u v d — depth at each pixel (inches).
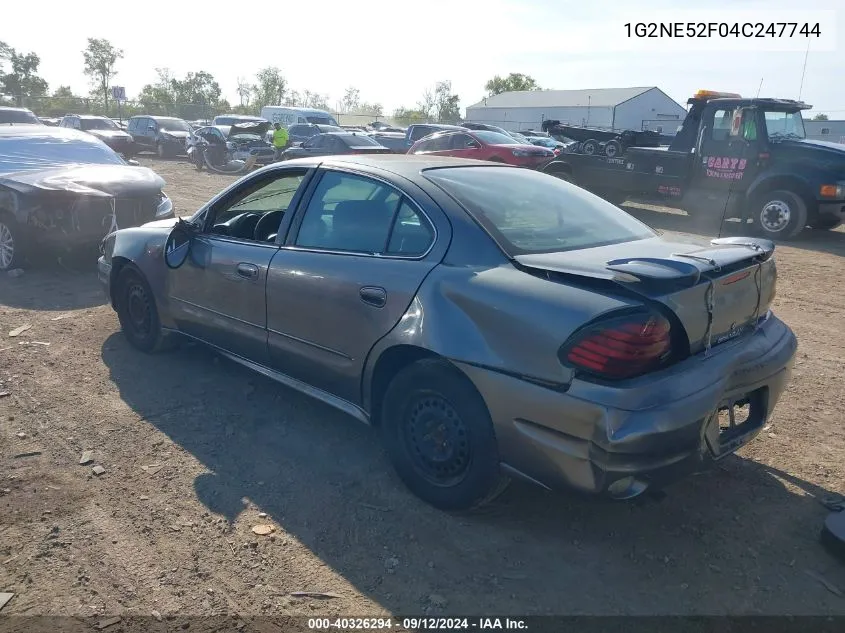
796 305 299.4
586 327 112.2
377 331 140.0
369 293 141.2
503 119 2600.9
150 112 2188.7
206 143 950.4
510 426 120.6
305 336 157.1
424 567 122.4
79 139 373.1
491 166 170.9
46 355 217.2
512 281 124.0
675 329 114.5
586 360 111.4
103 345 226.4
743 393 126.3
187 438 166.6
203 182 783.7
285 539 129.6
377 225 148.6
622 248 138.6
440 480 136.6
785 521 136.6
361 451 162.4
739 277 125.4
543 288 120.2
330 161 165.6
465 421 127.8
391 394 141.0
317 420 177.8
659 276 109.4
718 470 154.9
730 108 491.2
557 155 596.7
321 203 161.3
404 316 134.9
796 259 404.8
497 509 139.4
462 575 120.5
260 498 142.5
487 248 131.9
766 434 172.2
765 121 478.9
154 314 208.7
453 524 134.5
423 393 135.1
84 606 111.7
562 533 132.3
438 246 136.9
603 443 110.4
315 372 157.9
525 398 117.6
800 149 462.0
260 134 1002.7
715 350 123.4
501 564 123.4
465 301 126.7
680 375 114.8
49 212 301.0
